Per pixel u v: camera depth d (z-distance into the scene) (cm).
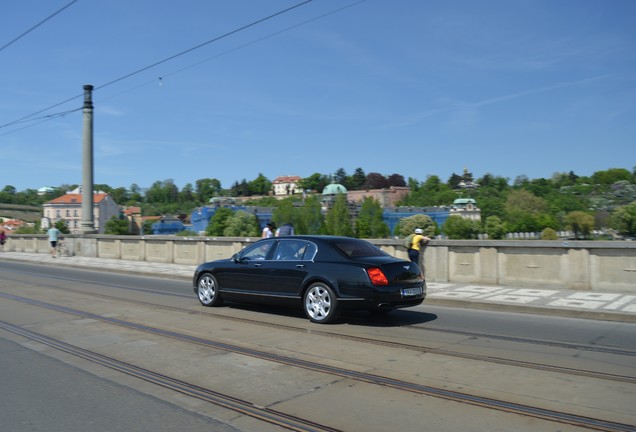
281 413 516
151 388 596
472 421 493
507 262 1461
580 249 1348
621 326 970
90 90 2861
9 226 8456
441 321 1020
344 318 1048
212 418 504
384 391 581
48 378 636
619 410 519
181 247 2450
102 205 11125
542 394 568
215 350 771
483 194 18750
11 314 1092
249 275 1094
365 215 10781
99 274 2119
